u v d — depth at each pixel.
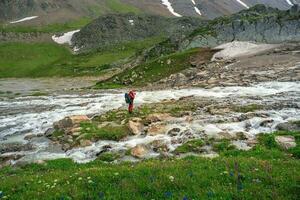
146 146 26.30
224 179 13.96
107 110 46.31
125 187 13.54
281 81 54.16
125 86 86.19
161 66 92.25
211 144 25.39
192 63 86.44
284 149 22.30
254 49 89.94
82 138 30.09
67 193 13.41
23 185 15.41
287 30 108.50
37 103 61.91
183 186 13.41
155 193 12.99
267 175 14.09
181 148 24.44
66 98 66.44
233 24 113.56
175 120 33.81
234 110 35.94
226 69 72.56
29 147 30.67
